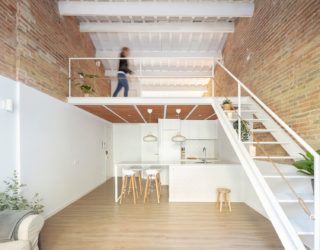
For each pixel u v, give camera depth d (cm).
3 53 310
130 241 318
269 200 257
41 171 391
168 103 516
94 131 695
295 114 351
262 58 461
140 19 602
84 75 559
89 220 401
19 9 338
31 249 232
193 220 400
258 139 476
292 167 334
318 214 193
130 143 957
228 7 507
